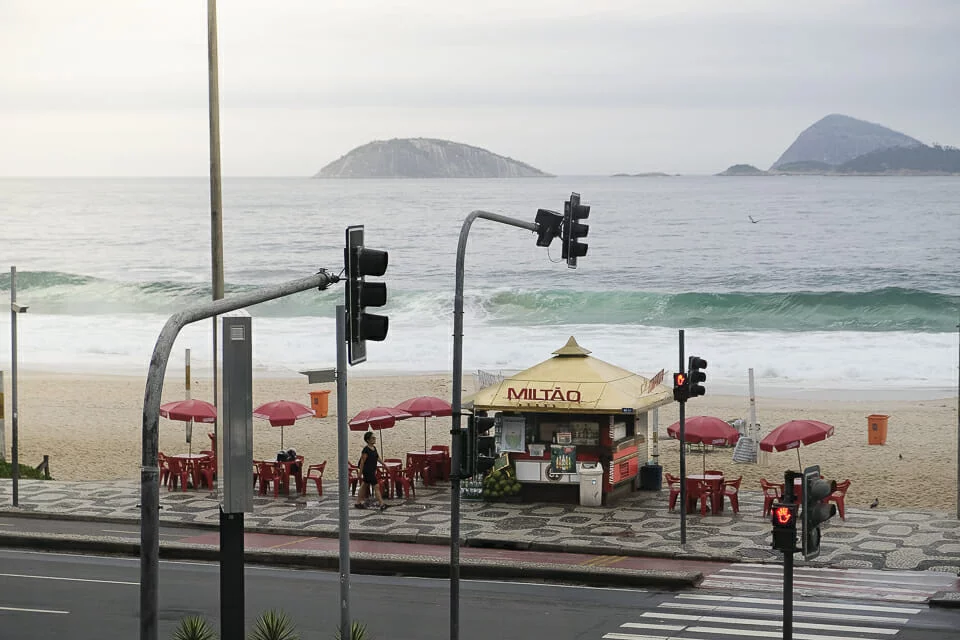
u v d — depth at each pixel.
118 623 20.73
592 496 31.42
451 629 18.66
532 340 70.88
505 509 31.08
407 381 57.88
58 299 98.56
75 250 148.25
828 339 70.38
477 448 18.83
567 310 85.94
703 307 84.94
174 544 27.06
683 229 166.88
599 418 31.80
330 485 35.12
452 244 147.38
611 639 19.64
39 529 29.19
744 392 55.16
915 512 30.66
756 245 140.38
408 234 163.38
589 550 26.55
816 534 15.89
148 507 11.55
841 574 24.47
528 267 121.38
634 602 22.38
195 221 199.12
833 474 36.25
